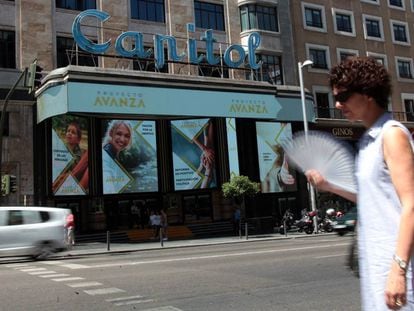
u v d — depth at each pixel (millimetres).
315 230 28438
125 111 26984
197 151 31844
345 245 17109
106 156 29125
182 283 9703
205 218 33469
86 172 28438
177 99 28703
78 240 27188
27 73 19984
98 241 27312
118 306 7699
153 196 32438
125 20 31484
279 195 34750
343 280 9453
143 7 32438
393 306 2488
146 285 9594
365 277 2779
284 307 7328
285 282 9469
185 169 31391
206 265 12703
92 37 30312
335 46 40594
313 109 35438
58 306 7844
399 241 2482
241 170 33188
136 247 22875
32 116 27844
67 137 27781
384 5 44875
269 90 32062
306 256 13867
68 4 29938
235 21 36000
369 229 2732
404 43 45375
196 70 33094
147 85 27922
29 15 28500
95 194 28812
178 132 31562
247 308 7328
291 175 34094
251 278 10094
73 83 25859
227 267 12070
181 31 33469
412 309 2480
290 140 3020
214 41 32156
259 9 36656
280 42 37312
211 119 32500
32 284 10250
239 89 30969
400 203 2596
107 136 29266
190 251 18938
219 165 32562
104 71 26719
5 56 27703
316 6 40156
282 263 12438
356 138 38375
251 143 33469
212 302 7805
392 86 2859
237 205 32062
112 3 31203
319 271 10727
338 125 37688
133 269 12391
